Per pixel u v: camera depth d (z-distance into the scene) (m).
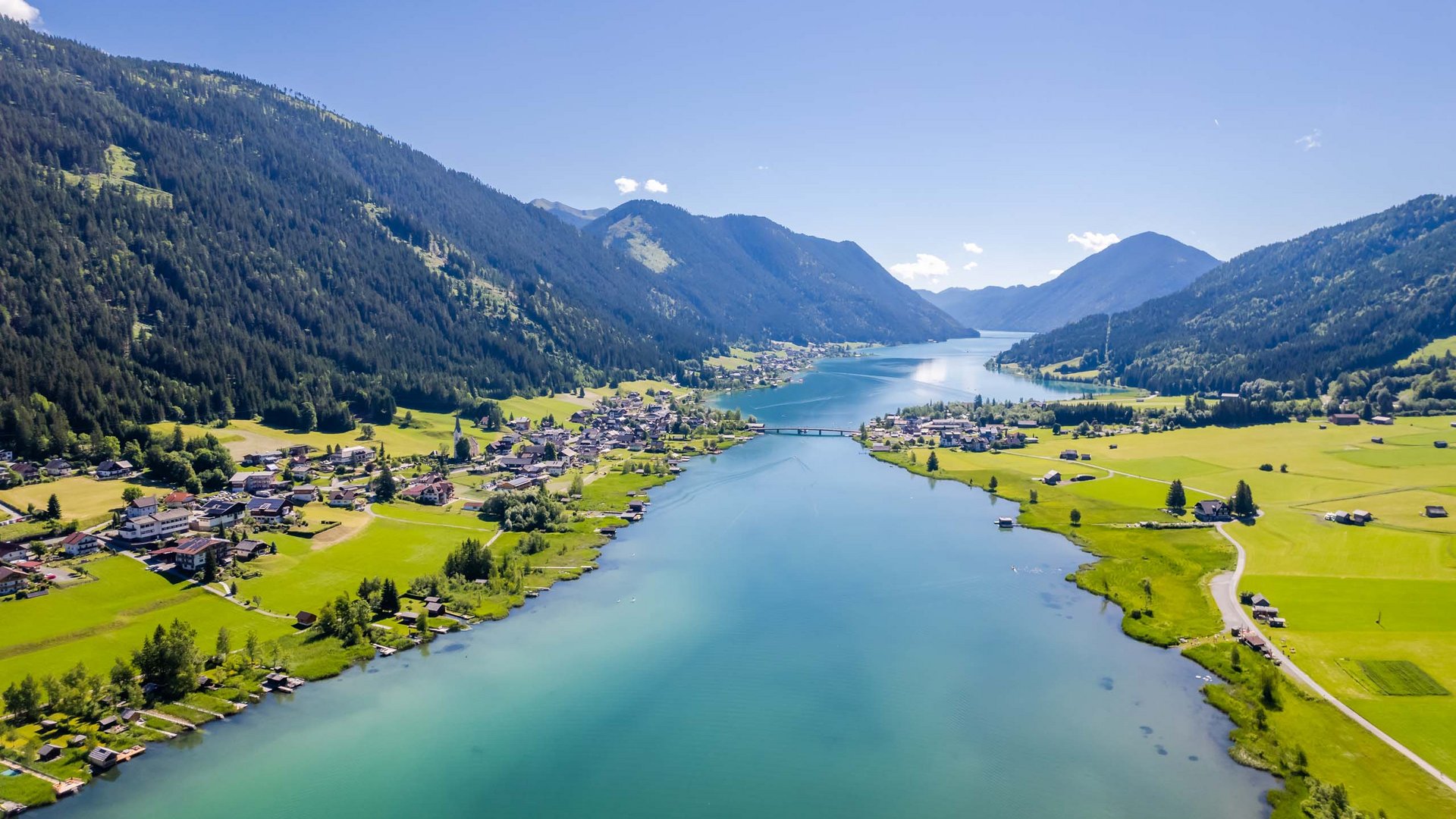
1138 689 124.00
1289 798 96.62
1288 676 122.62
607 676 130.00
